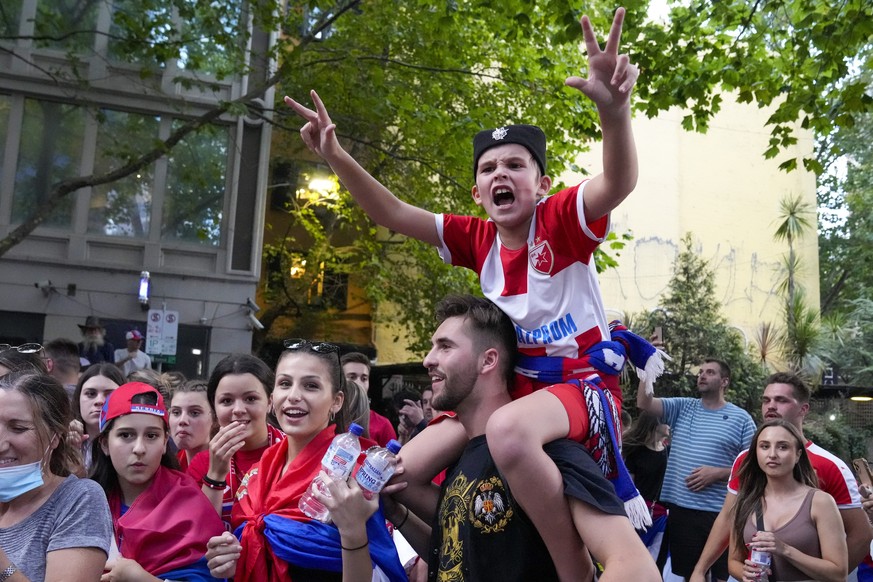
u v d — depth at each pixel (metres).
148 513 3.52
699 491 6.74
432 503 3.26
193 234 16.75
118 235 16.42
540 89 14.85
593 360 3.02
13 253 15.74
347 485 3.14
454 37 14.45
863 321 24.20
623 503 2.91
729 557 5.32
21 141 15.98
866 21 8.91
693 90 10.02
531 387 3.06
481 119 14.73
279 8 14.22
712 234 23.77
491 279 3.28
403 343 21.83
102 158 16.36
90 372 5.44
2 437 2.86
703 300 19.88
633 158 2.86
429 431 3.33
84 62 16.09
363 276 20.05
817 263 23.83
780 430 5.15
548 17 10.31
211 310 16.67
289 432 3.58
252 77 17.00
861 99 9.47
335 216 20.50
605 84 2.79
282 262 20.12
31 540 2.83
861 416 15.88
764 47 10.41
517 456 2.64
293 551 3.30
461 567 2.95
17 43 15.86
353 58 14.16
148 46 13.67
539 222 3.12
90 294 16.09
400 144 16.81
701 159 24.08
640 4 9.87
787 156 24.25
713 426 6.90
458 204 16.75
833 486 5.34
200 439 4.55
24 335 15.75
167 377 5.50
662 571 7.02
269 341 20.44
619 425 3.06
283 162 20.94
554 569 2.89
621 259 23.00
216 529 3.51
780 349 21.80
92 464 4.02
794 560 4.83
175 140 13.80
